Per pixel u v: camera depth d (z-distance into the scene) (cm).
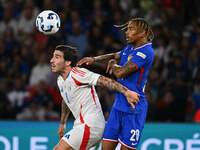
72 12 3403
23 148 2262
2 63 3136
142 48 1430
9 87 2938
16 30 3478
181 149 2295
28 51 3195
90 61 1532
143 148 2275
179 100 2698
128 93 1366
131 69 1404
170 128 2297
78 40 3250
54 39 3234
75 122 1480
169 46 3170
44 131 2278
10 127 2266
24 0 3625
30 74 3069
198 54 3109
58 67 1463
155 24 3297
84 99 1451
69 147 1445
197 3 3491
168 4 3447
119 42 3155
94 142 1480
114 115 1488
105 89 2631
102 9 3531
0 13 3612
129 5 3491
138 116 1473
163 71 2975
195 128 2308
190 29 3406
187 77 2903
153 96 2769
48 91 2789
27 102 2836
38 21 1534
